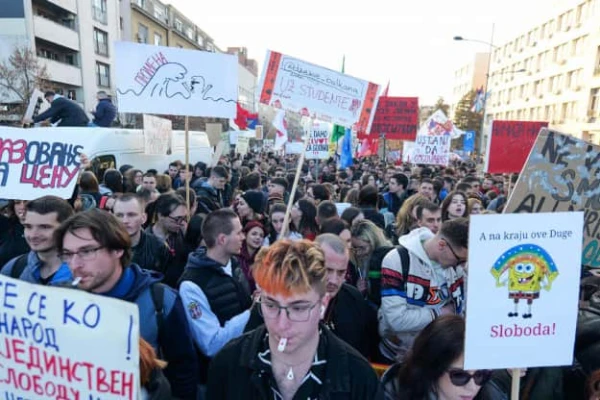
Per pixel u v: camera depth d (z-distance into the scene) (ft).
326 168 48.57
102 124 34.14
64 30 96.48
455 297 8.41
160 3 150.71
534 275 4.94
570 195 7.42
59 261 7.84
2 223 10.66
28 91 63.16
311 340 4.69
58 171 9.31
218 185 23.32
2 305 4.48
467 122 163.12
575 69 117.08
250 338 5.20
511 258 4.88
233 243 8.54
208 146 46.65
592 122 106.42
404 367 5.92
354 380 4.78
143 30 137.80
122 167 25.63
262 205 15.10
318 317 4.61
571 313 5.06
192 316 7.88
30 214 7.59
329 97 14.01
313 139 33.50
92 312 4.27
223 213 8.70
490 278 4.87
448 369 5.35
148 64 13.56
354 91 14.08
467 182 25.81
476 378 5.35
